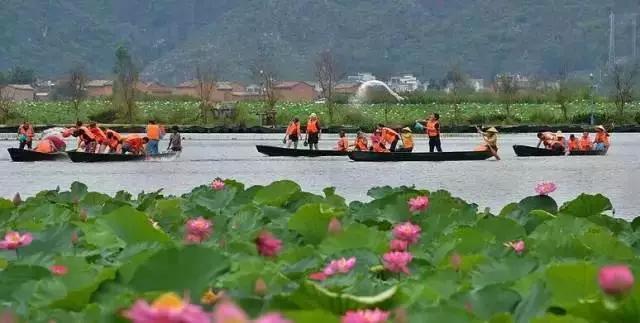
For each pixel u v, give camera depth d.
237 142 126.44
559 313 12.25
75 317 12.05
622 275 11.23
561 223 20.70
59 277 14.33
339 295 12.05
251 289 12.96
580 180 71.44
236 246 17.39
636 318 11.46
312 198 26.22
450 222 21.88
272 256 16.83
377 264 16.02
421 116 176.12
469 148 115.75
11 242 16.67
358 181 69.31
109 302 12.48
